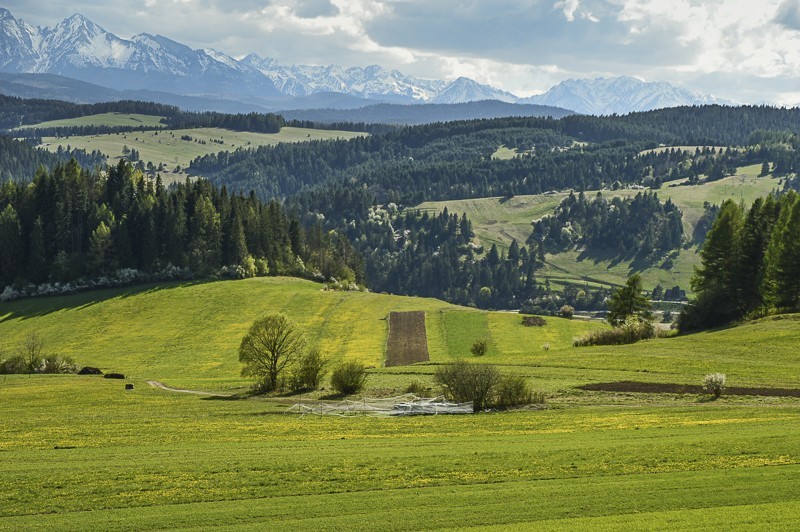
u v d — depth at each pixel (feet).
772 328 308.40
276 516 98.94
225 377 342.64
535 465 119.96
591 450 128.67
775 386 209.67
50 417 201.36
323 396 237.45
